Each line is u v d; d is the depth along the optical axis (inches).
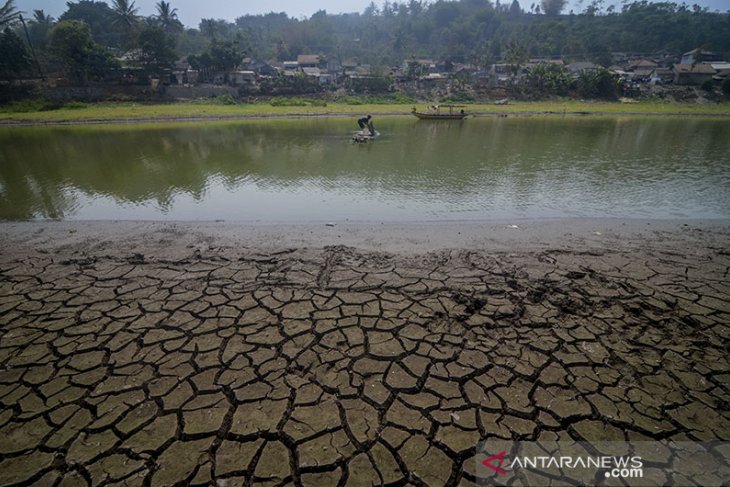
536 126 1159.0
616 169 535.8
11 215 347.9
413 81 2282.2
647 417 129.8
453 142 808.9
